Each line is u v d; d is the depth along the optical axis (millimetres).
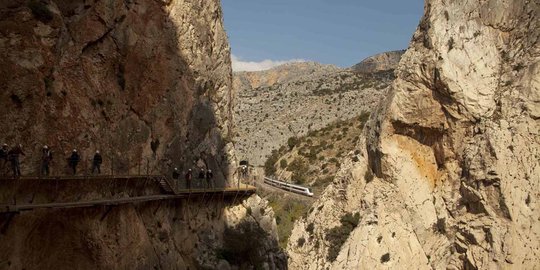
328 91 161125
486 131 53281
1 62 24516
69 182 26734
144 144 34281
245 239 42969
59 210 25797
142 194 33000
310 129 132000
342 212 60125
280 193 78125
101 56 31016
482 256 48875
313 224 61781
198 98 41531
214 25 45469
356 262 52438
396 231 54562
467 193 52781
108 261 28344
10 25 25250
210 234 40062
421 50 59281
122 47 32562
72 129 28109
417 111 57531
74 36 29141
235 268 40938
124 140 32375
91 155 29172
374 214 55469
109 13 31641
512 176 50344
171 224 36156
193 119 40531
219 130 44812
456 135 55906
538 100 52594
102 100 30656
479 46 57656
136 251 30859
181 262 36344
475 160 52875
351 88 158250
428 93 57250
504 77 56188
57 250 26609
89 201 26672
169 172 36875
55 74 27438
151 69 35438
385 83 155250
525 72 54406
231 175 45406
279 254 46188
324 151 110062
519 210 49188
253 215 44844
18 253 24047
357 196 59938
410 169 57469
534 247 47969
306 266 58594
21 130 25109
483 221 50281
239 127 148625
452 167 55938
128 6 33500
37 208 23266
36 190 25000
